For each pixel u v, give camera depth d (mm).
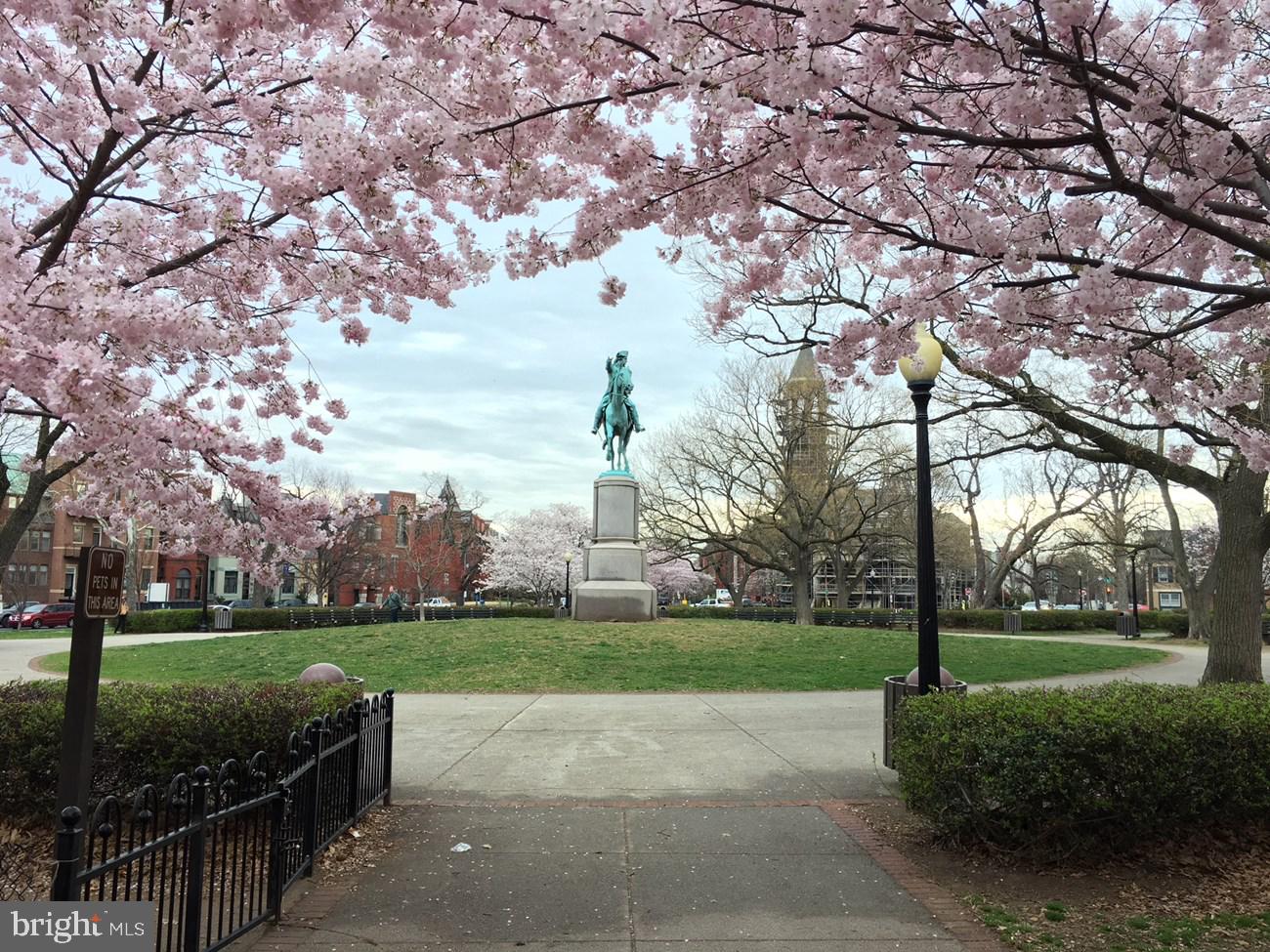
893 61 4051
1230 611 12594
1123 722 5367
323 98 5750
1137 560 56281
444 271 6559
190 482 5641
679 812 6773
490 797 7301
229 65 5566
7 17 4445
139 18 4102
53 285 3705
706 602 75312
